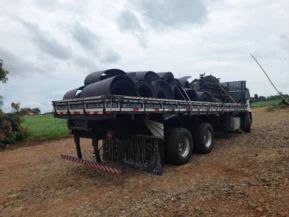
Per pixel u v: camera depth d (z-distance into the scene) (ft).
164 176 17.03
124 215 11.35
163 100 17.70
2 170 21.94
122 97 14.28
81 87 19.42
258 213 10.69
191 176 16.65
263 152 21.62
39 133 46.93
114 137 16.39
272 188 13.14
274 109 89.10
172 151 19.24
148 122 18.03
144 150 18.71
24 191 15.85
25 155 29.25
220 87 36.40
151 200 12.87
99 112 14.64
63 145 35.53
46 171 20.52
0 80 40.65
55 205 13.28
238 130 35.14
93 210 12.18
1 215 12.48
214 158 21.56
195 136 23.45
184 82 28.22
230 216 10.57
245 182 14.44
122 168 19.62
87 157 25.31
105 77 19.19
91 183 16.53
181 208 11.63
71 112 17.62
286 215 10.33
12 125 40.96
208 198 12.59
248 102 38.14
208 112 24.48
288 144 23.91
